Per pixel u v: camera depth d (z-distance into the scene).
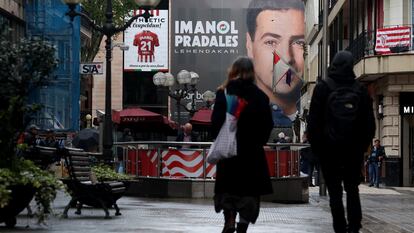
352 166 22.81
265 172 20.20
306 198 50.22
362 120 22.80
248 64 20.39
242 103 20.02
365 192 68.06
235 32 127.88
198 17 127.81
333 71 22.95
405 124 87.25
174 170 48.22
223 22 127.94
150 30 142.38
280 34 128.00
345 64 22.89
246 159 20.00
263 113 20.12
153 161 49.34
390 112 87.50
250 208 20.02
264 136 20.17
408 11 87.06
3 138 24.83
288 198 48.84
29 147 27.41
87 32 124.06
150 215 33.16
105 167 37.66
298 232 27.09
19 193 25.09
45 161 28.31
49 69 26.38
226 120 20.02
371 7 96.56
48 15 88.19
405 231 29.94
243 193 19.98
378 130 94.19
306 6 180.75
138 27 142.25
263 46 127.62
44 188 25.22
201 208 38.62
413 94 87.12
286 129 125.94
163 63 143.50
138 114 93.44
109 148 49.38
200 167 47.72
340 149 22.52
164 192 48.22
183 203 43.12
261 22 127.94
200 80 127.00
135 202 43.22
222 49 127.88
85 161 32.97
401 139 87.12
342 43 113.69
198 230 26.56
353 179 23.02
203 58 127.38
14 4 82.44
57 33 88.81
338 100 22.47
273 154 48.06
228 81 20.31
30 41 26.22
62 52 88.62
